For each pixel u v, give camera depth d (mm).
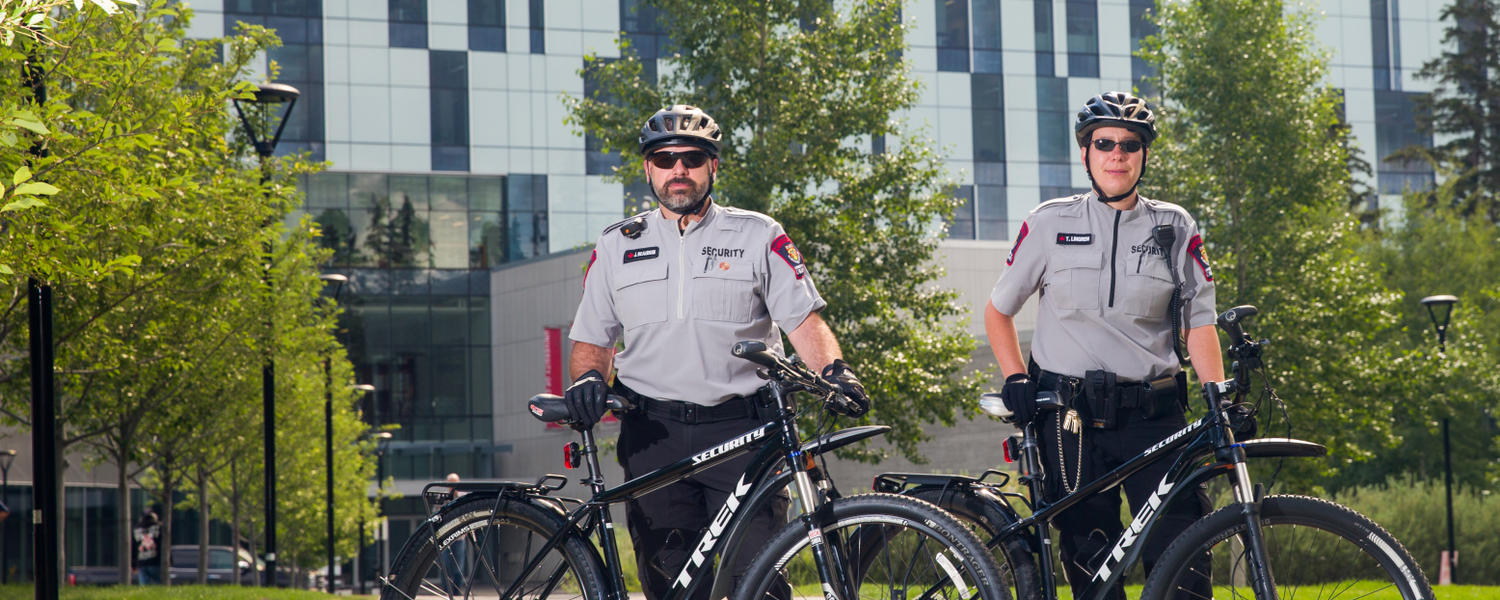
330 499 29562
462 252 52062
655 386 4590
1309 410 19438
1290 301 19844
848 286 18891
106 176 8086
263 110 16750
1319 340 19891
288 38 48812
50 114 7148
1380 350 20750
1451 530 22891
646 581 4508
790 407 4078
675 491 4508
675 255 4605
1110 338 4672
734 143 19344
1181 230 4715
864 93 19578
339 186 50500
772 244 4566
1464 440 31203
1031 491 4469
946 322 42750
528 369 51469
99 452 23703
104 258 10711
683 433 4535
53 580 10312
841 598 3846
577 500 4406
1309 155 20141
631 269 4648
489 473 53156
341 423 38344
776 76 18953
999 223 47719
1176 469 4246
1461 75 48375
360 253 50969
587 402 4293
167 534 26672
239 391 21031
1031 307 40406
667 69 50250
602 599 4258
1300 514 3939
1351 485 30578
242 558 43750
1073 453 4605
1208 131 20500
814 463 4043
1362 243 36062
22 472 35344
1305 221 20906
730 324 4531
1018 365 4785
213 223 12016
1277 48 20281
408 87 49906
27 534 35312
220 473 34812
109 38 9094
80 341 12766
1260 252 20188
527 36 50844
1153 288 4645
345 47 49375
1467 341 24172
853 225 19344
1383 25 50812
